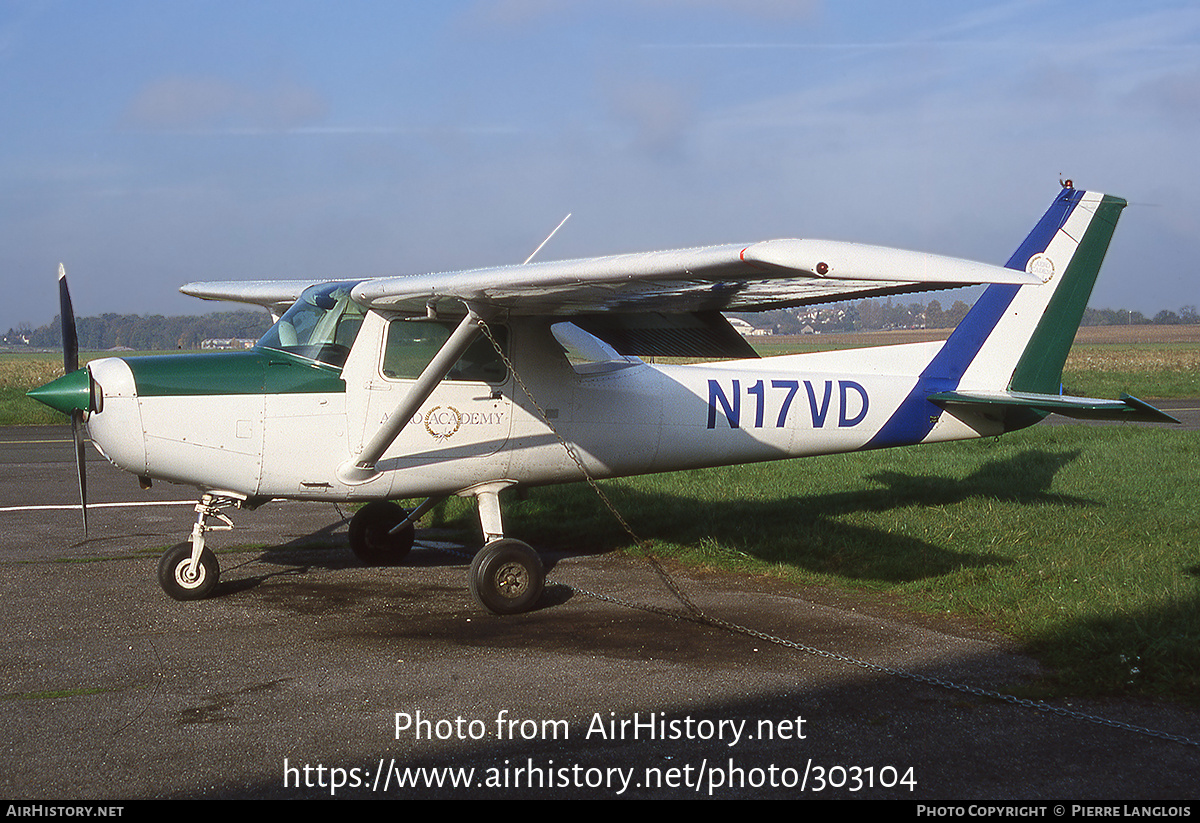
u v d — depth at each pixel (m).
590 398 6.27
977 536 6.93
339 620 5.30
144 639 4.91
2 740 3.55
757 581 6.20
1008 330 7.79
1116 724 3.68
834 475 10.13
